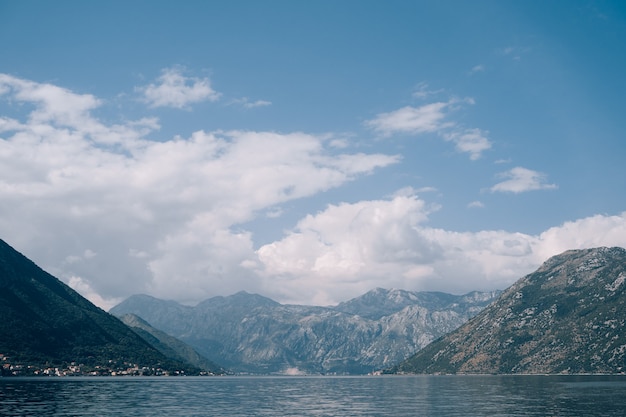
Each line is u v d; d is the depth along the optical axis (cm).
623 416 19800
